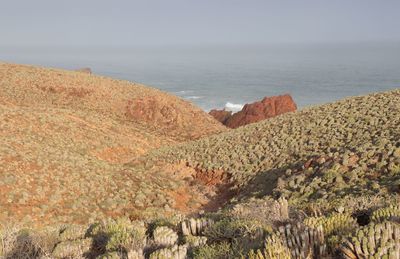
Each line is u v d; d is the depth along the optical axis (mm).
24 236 7832
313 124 29438
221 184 27141
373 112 27250
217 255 5457
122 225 8078
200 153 32688
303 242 4504
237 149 30656
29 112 38688
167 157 34188
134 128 49250
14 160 23234
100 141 38562
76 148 34875
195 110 63125
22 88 55312
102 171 26453
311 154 23672
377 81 195250
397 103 28156
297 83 191625
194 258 5527
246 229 6352
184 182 28281
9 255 7090
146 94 62375
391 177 16422
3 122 33562
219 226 6785
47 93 56250
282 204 7996
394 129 22438
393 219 5695
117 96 60094
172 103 61781
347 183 17781
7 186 20344
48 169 23641
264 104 71125
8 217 18000
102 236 7699
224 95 154625
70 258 6727
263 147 29484
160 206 23344
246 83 193500
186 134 53969
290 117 35000
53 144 33188
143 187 25562
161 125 56531
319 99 144125
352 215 7414
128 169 28891
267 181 23016
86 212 20562
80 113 46562
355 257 4043
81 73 67625
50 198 20656
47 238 8023
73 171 24500
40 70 63188
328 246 4645
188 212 23172
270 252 4172
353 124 26625
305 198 17641
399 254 3748
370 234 4035
